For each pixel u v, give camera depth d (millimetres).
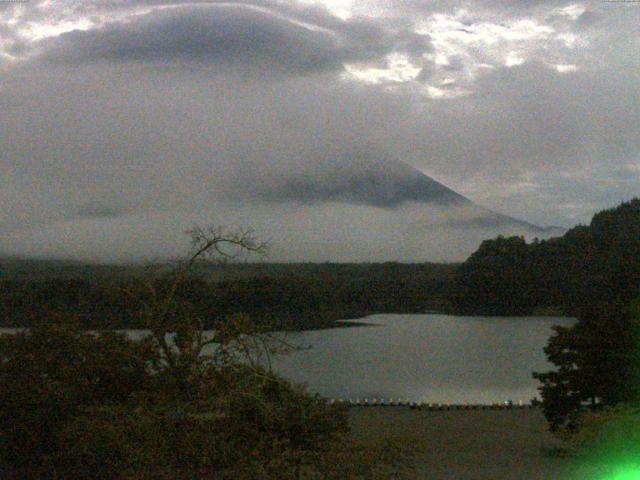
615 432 18203
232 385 15039
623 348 29422
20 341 19531
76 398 18391
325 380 55500
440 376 60594
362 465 13484
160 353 17344
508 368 66250
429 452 26875
